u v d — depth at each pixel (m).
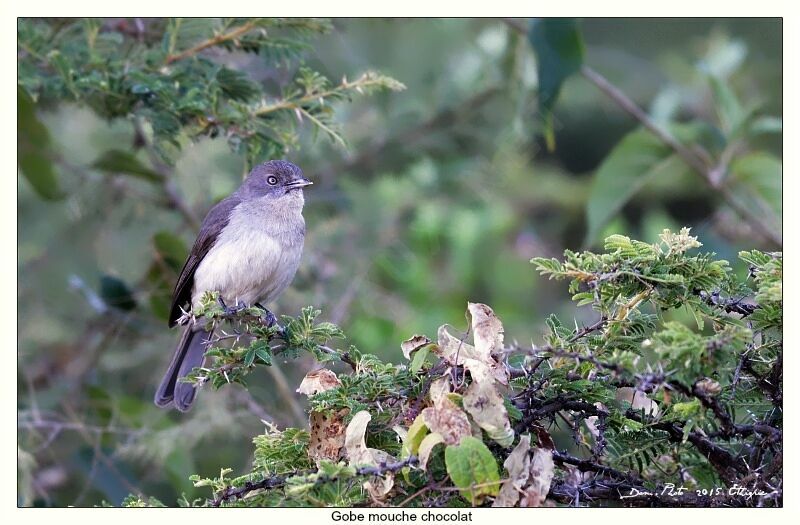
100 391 11.96
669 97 12.73
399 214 14.13
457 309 13.55
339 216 13.78
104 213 13.21
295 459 6.76
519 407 6.54
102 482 11.23
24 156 11.88
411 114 14.54
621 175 12.07
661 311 6.84
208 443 12.05
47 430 11.79
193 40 10.91
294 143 10.54
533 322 13.48
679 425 6.72
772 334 6.78
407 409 6.51
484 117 14.63
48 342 12.95
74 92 9.97
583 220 15.70
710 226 13.32
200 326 10.02
